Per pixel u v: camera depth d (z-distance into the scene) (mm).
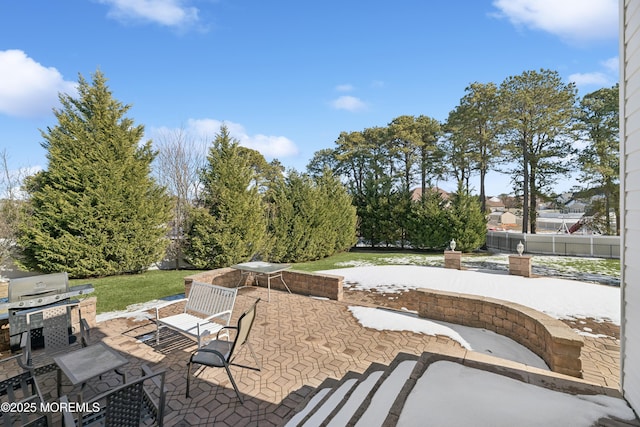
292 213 17156
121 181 12352
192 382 3705
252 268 7332
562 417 2105
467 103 23578
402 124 27094
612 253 17484
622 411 2195
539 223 38188
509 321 5195
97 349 2938
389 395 2617
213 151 13906
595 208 21703
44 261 11219
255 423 2941
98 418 2656
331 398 2996
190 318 4797
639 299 2135
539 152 22688
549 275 12242
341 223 20500
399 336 5258
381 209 23578
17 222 11547
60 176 11383
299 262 17266
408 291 10008
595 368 4480
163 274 12641
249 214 14180
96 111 12242
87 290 4402
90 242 11609
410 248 24625
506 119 22000
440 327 5676
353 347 4797
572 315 7164
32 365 3338
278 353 4559
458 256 13805
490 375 2740
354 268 14602
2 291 7852
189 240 14211
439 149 26875
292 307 6977
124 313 6840
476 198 21062
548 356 4164
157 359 4348
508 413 2166
